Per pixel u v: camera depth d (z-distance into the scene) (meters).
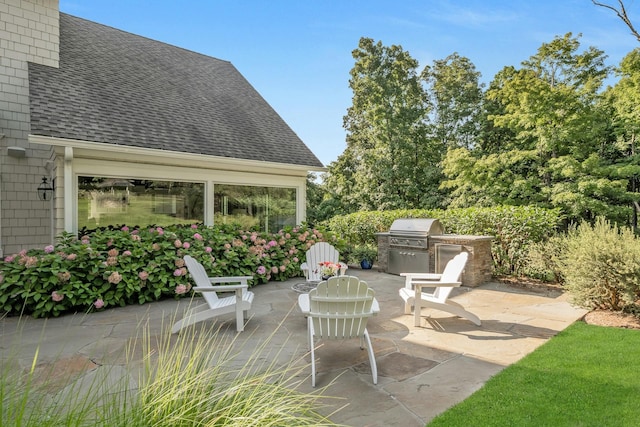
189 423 1.77
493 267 8.41
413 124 22.17
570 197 12.22
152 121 8.36
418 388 3.28
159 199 8.01
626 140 14.73
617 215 12.77
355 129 24.09
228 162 8.56
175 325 4.75
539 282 7.84
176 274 6.70
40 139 6.21
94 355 4.11
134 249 6.56
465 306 6.14
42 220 8.96
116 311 6.00
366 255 10.28
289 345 4.43
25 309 5.82
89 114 7.43
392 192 21.41
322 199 27.05
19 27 8.53
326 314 3.79
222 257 7.81
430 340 4.55
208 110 10.20
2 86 8.39
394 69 21.56
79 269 6.06
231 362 3.86
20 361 3.89
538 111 12.77
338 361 3.93
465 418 2.73
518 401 2.96
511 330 4.87
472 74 22.73
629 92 12.03
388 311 5.94
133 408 1.79
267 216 9.84
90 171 7.04
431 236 8.37
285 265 8.61
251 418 1.77
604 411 2.78
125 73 9.73
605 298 5.43
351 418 2.79
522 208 8.51
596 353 3.93
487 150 19.45
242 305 4.92
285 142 10.65
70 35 10.21
